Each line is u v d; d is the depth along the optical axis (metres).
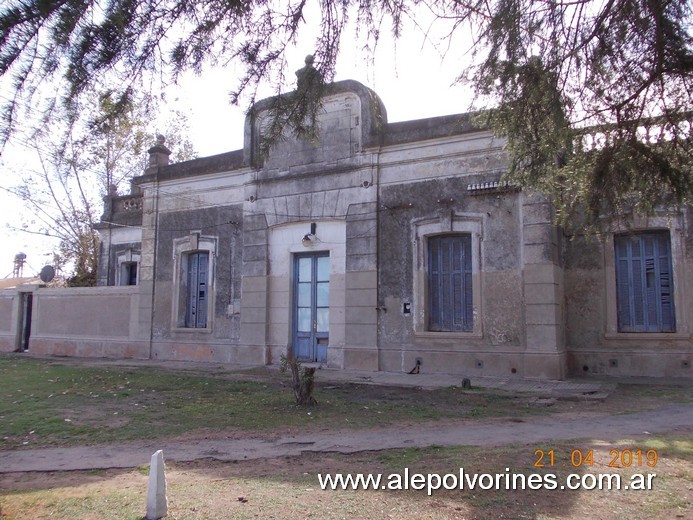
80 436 7.88
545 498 4.88
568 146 6.03
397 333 13.77
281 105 5.03
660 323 12.36
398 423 8.33
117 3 3.54
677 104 5.72
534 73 5.47
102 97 3.96
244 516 4.59
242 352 15.97
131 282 22.56
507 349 12.45
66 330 20.02
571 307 13.05
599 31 5.39
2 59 3.29
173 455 6.82
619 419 8.38
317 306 15.26
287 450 6.91
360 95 14.68
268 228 15.96
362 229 14.39
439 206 13.47
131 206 22.73
